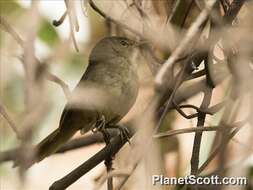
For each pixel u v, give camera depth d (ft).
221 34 17.66
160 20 28.02
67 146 34.76
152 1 28.19
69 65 28.84
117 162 26.17
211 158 21.91
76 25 21.11
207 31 25.98
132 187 24.09
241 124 20.71
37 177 36.42
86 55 33.42
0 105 20.24
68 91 22.00
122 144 25.46
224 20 22.34
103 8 27.25
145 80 29.96
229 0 27.09
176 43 20.20
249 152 16.24
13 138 26.30
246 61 15.87
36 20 13.96
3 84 19.16
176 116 31.73
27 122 14.48
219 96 29.04
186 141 31.94
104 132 29.32
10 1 26.99
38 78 15.99
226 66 23.29
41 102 14.67
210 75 23.35
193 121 32.48
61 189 25.09
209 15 18.63
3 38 22.63
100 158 25.38
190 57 21.95
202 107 24.03
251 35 16.89
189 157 31.48
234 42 17.11
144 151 18.24
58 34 30.25
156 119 21.66
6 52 19.20
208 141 28.22
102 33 34.60
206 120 28.40
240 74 15.48
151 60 25.84
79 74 29.71
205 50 21.76
